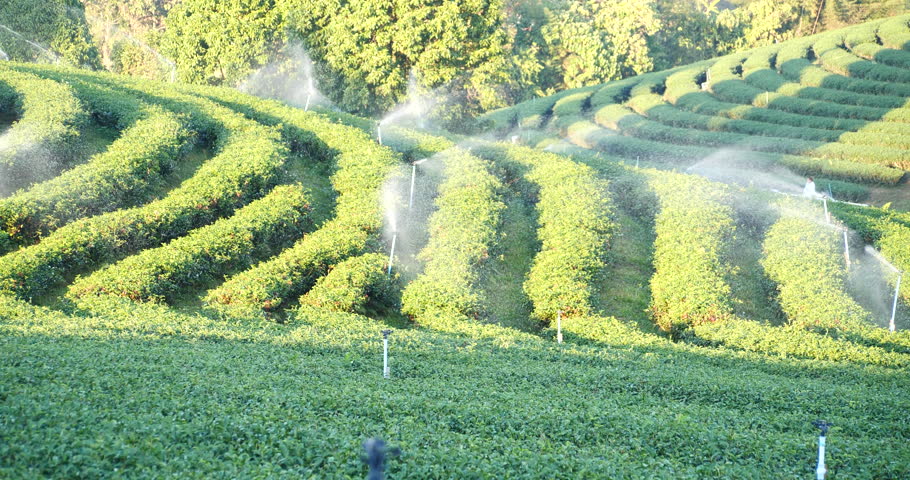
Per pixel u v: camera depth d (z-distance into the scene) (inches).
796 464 1051.9
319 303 1872.5
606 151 4923.7
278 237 2235.5
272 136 2859.3
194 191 2284.7
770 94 5315.0
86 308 1646.2
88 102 2864.2
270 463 839.7
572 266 2178.9
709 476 975.6
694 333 1947.6
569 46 6983.3
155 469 784.9
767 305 2235.5
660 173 3093.0
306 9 3966.5
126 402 987.9
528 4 7249.0
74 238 1893.5
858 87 5142.7
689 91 5792.3
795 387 1449.3
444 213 2438.5
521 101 6766.7
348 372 1322.6
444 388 1268.5
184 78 4279.0
